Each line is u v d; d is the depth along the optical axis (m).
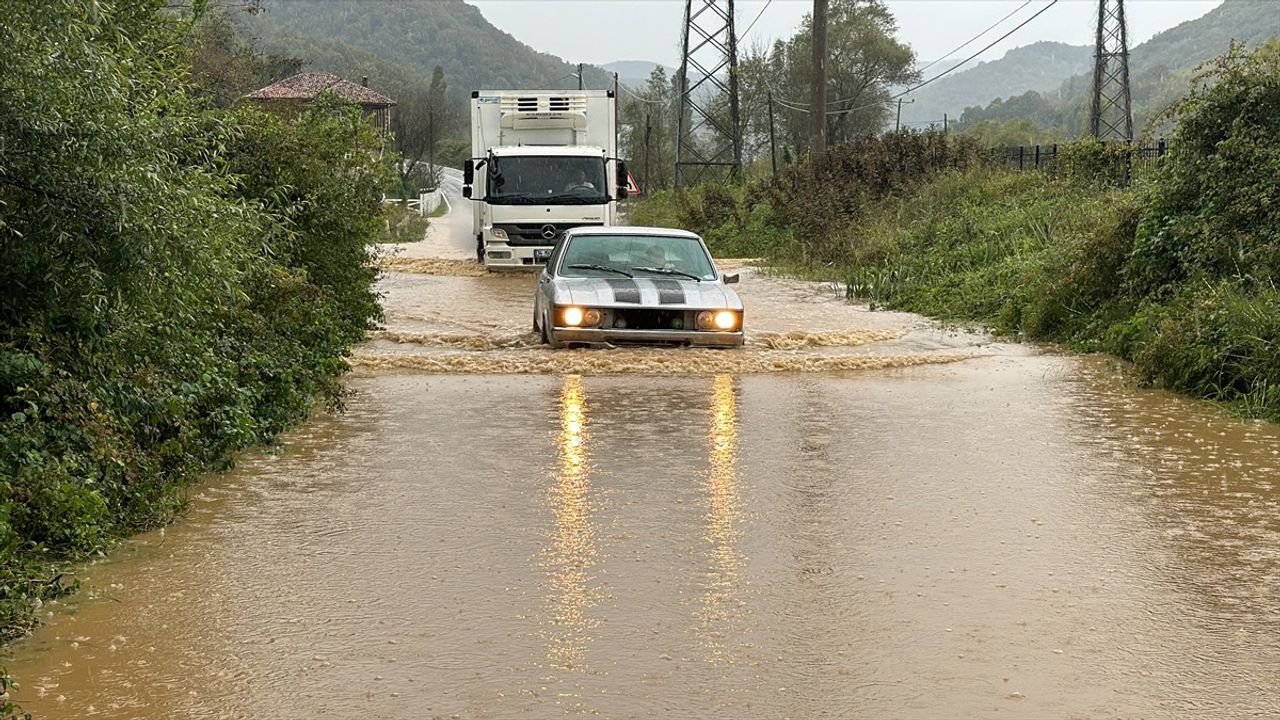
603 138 29.69
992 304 20.11
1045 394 12.71
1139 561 6.85
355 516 7.71
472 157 29.72
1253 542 7.23
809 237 33.28
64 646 5.52
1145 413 11.61
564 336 14.93
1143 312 15.96
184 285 8.32
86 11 7.14
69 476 7.19
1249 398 11.82
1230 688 5.10
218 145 9.58
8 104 6.93
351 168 15.19
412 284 25.75
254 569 6.63
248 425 9.41
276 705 4.89
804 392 12.76
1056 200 26.75
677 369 14.15
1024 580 6.50
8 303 7.96
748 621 5.86
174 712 4.82
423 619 5.86
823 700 4.97
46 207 7.32
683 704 4.92
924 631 5.75
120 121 7.41
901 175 35.50
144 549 7.01
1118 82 63.28
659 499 8.17
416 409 11.58
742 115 84.88
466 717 4.78
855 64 91.00
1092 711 4.88
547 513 7.80
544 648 5.50
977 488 8.53
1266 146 16.02
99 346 8.30
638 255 16.27
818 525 7.56
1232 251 15.52
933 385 13.30
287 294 12.55
